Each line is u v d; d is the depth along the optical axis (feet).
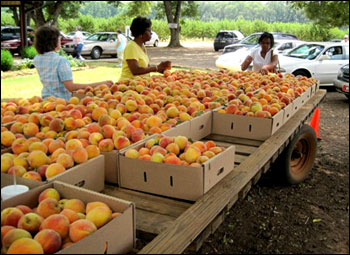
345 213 14.35
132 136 8.25
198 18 131.75
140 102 10.82
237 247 12.04
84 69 51.90
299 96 13.94
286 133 10.73
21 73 47.62
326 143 23.77
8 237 4.57
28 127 8.96
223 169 7.18
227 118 10.66
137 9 136.67
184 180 6.51
